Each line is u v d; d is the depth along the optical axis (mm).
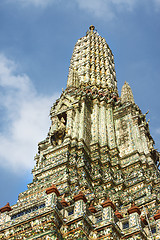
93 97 50156
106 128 45156
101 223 24562
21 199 34125
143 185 35281
